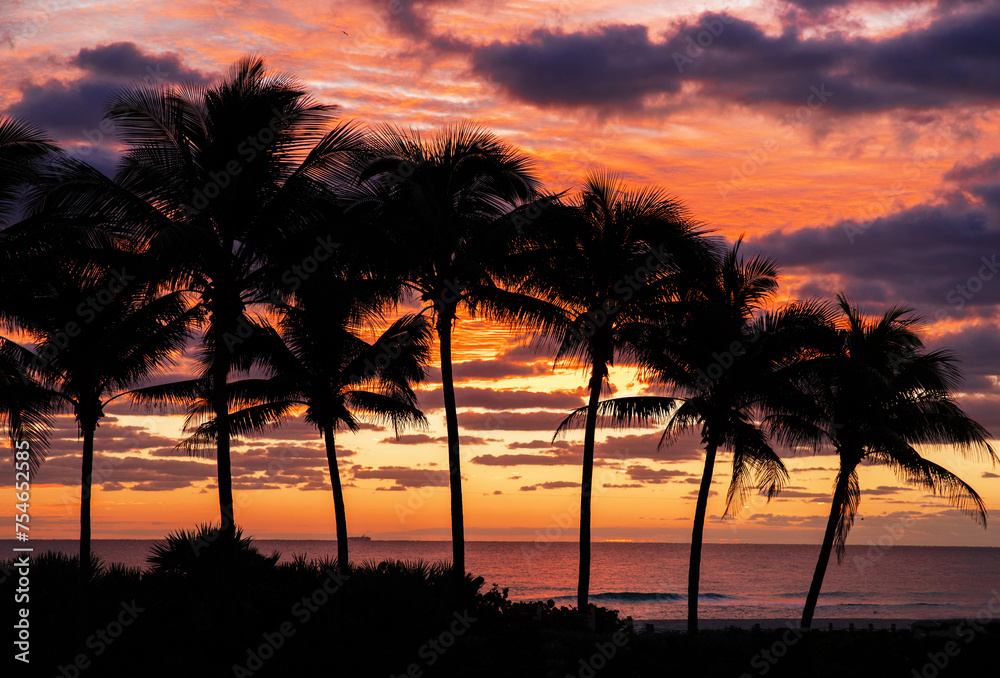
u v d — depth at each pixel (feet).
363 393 91.04
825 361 84.48
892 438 83.76
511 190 77.61
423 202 69.00
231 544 61.36
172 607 60.75
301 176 61.67
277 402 90.02
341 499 86.22
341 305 59.67
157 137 60.03
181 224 54.29
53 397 66.85
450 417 76.74
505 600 81.76
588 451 82.28
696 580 81.51
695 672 65.72
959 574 436.35
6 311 63.41
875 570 479.00
